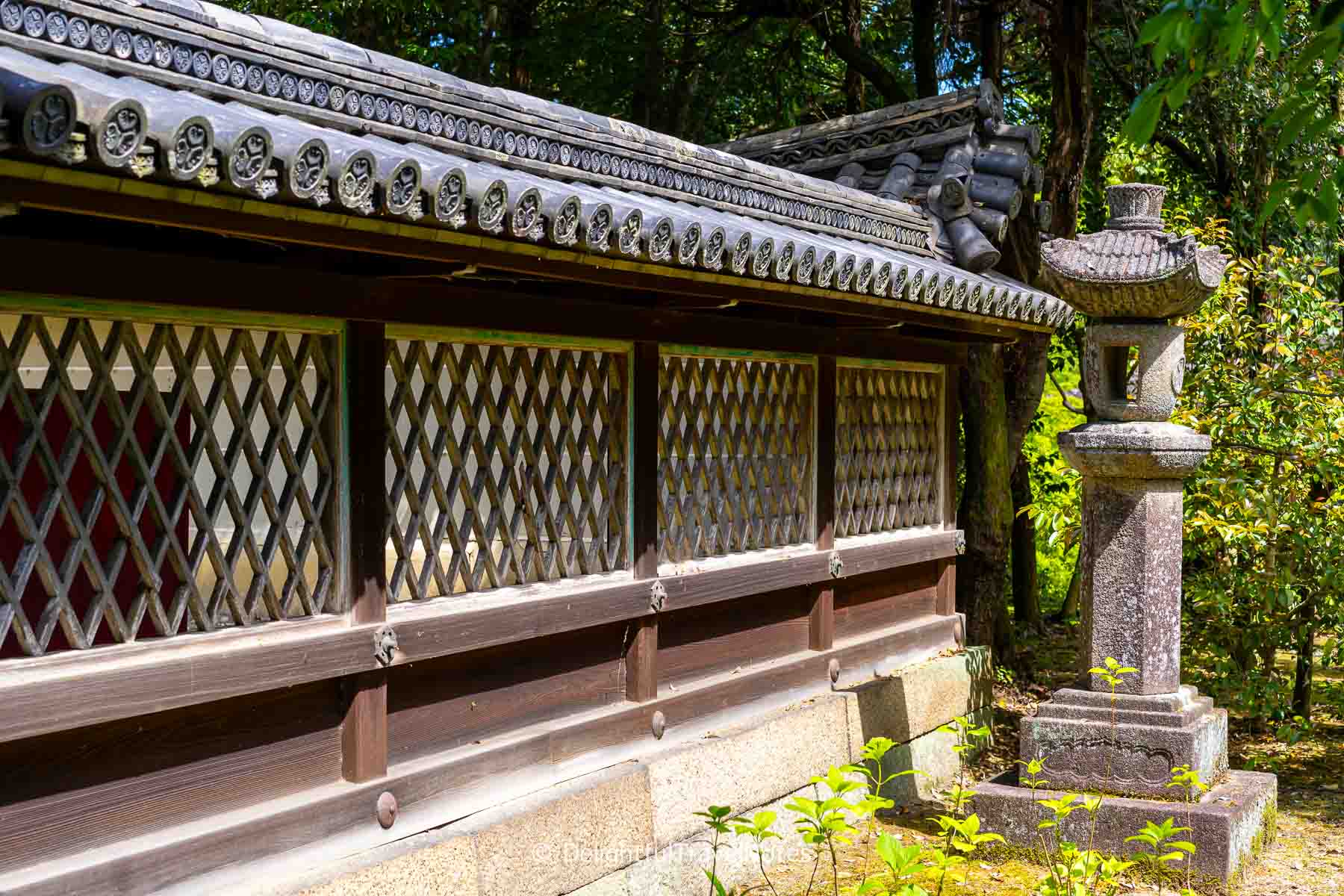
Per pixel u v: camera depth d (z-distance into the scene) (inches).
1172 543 218.7
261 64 122.4
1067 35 340.8
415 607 152.1
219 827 127.1
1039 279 322.0
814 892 196.5
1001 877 202.4
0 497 108.4
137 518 119.2
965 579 358.9
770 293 180.1
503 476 165.5
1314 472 291.9
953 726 279.4
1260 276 320.2
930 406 289.0
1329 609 293.3
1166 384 217.2
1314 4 382.0
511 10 472.7
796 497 235.6
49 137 79.4
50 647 121.2
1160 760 208.4
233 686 126.0
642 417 187.3
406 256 121.0
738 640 220.8
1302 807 253.3
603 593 178.7
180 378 123.1
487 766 161.0
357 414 141.1
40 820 113.6
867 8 496.7
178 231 117.6
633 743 187.9
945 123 279.7
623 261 142.7
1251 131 436.1
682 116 474.3
